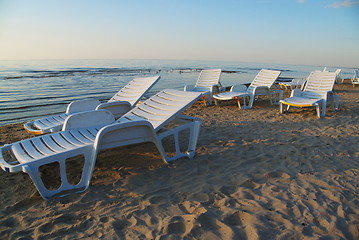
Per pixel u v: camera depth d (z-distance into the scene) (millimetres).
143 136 3107
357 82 16156
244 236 1840
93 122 3502
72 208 2291
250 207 2227
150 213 2184
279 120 5910
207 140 4352
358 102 8602
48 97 11344
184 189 2621
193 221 1995
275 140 4293
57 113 8312
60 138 3076
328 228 1926
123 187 2693
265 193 2484
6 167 2314
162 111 3744
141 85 5418
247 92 8359
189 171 3090
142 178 2908
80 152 2635
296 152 3678
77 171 3203
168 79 21656
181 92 4109
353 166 3154
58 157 2510
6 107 9141
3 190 2736
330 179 2777
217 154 3666
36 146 2852
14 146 2863
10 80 17938
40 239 1877
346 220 2021
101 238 1864
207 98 8383
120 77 21719
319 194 2447
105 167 3246
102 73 26359
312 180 2764
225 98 7582
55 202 2402
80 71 28891
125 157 3578
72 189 2633
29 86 14875
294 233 1850
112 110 4531
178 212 2188
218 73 8766
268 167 3162
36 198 2523
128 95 5340
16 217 2184
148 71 31844
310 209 2180
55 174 3133
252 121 5832
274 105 8117
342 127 5168
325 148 3840
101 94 12383
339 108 7426
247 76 29484
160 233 1899
